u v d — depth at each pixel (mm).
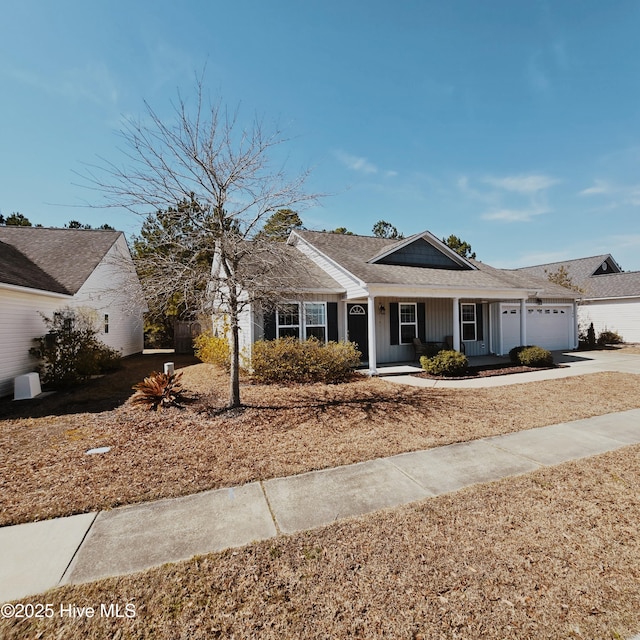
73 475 4137
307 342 10602
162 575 2494
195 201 6598
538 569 2533
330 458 4602
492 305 15742
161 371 12852
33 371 9898
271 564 2594
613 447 4938
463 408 7098
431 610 2174
